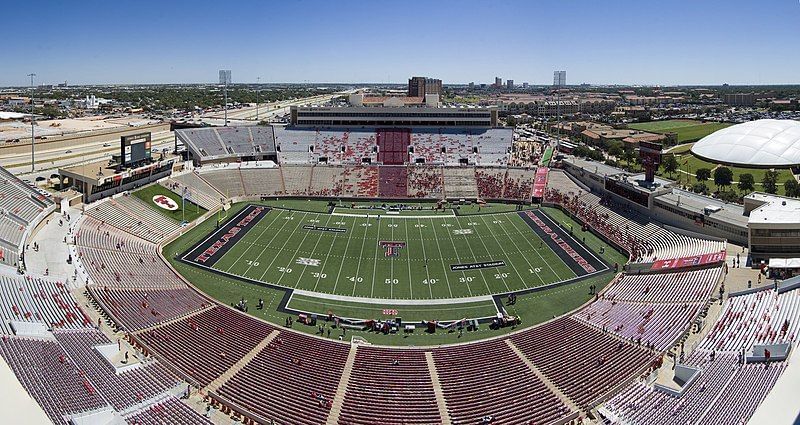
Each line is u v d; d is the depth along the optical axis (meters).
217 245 91.25
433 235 98.56
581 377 50.69
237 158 142.00
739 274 69.25
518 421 44.19
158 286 70.56
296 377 50.53
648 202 99.38
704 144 171.50
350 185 129.25
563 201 118.06
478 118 158.88
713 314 59.47
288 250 89.50
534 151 156.88
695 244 82.50
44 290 60.16
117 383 45.38
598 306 67.69
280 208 115.62
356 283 77.00
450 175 132.62
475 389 49.16
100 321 57.47
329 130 155.50
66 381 43.16
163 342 54.78
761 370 45.03
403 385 49.75
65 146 147.38
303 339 59.00
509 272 81.38
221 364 52.03
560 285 76.62
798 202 84.25
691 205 91.31
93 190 98.00
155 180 114.88
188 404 45.47
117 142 158.62
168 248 88.94
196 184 119.75
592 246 92.75
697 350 52.88
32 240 77.06
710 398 42.91
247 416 44.34
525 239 96.31
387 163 142.38
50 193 97.75
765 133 162.50
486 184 128.88
